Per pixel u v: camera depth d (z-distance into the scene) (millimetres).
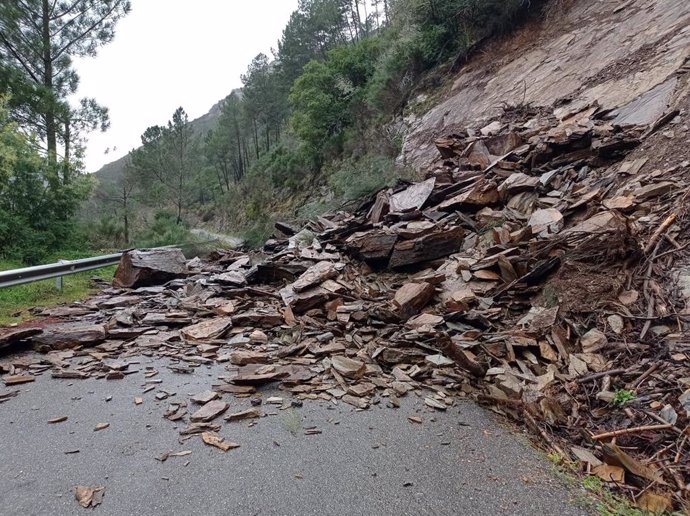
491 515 2270
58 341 4688
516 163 8570
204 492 2391
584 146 7852
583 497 2455
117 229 18469
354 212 10492
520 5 15164
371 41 24781
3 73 13875
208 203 52875
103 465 2631
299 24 43531
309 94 24250
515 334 4457
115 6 16984
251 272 7547
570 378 3758
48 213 11875
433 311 5461
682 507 2379
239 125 56125
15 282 6484
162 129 36125
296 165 27938
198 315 5945
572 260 4957
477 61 16062
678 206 5141
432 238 6895
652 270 4484
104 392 3691
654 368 3471
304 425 3189
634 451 2887
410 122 16875
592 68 10867
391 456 2809
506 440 3076
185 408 3410
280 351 4566
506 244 6082
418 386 3904
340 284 6359
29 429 3055
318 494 2395
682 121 6629
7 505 2248
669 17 10023
